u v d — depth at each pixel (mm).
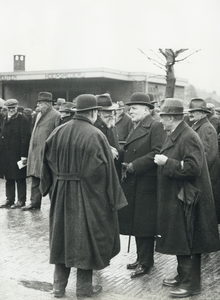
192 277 3898
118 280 4328
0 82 23656
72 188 3760
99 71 20141
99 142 3762
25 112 14352
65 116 6891
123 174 4484
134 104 4520
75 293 4004
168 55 10062
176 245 3842
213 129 5555
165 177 3926
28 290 4074
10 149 7543
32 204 7559
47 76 21312
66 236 3750
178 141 3908
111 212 3910
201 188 3875
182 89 22422
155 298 3871
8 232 6105
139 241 4500
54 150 3932
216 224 3957
